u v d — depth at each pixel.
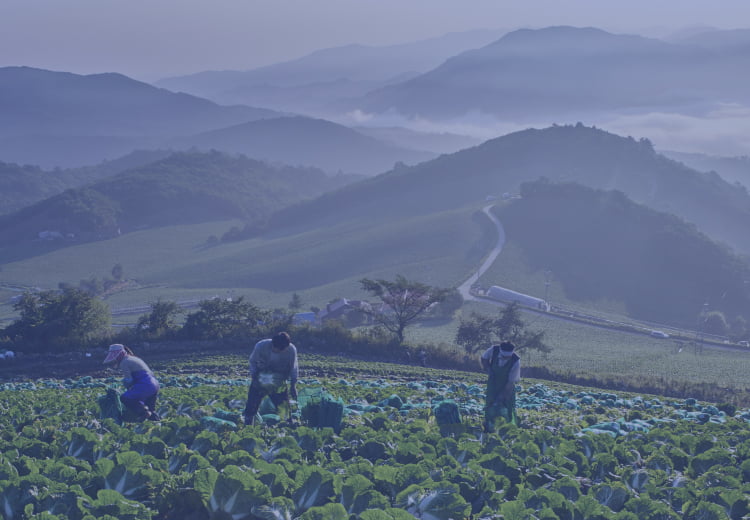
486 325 76.31
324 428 10.26
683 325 160.25
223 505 6.86
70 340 49.69
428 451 9.37
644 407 21.05
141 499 7.42
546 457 9.55
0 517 6.61
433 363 49.72
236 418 12.14
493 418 11.88
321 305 180.12
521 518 6.84
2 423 13.09
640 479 8.80
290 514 6.83
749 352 111.94
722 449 10.02
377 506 6.95
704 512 7.38
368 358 49.12
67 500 6.80
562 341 115.06
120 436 9.77
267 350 11.30
